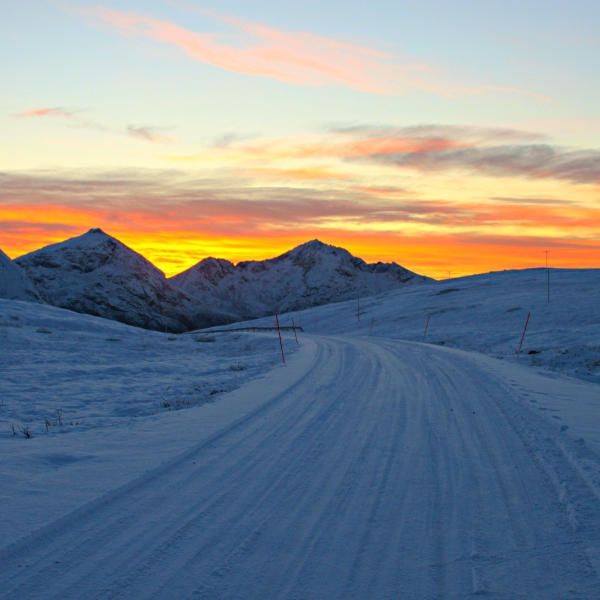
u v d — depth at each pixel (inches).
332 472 262.1
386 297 3971.5
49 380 643.5
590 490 226.2
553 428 338.3
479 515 206.8
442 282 4569.4
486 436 327.3
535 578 159.3
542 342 1267.2
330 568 167.2
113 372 733.3
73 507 210.8
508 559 171.3
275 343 1310.3
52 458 280.7
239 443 318.3
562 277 3452.3
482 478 250.2
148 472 256.5
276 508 215.8
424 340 1684.3
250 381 587.5
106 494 225.1
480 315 2297.0
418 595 151.4
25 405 487.5
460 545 181.8
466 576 161.3
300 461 280.7
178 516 207.8
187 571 165.3
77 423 398.3
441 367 691.4
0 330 1126.4
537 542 182.5
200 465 274.4
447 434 335.6
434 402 446.9
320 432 344.5
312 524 199.9
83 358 902.4
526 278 3644.2
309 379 598.2
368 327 2625.5
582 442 296.0
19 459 275.1
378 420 379.6
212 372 748.6
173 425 362.0
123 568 167.2
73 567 167.8
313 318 3538.4
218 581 159.5
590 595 149.4
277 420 381.4
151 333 1723.7
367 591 153.8
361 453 295.6
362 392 505.4
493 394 474.9
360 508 215.3
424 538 187.6
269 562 171.2
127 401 507.2
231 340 1513.3
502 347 1285.7
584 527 191.3
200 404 466.3
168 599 150.0
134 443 314.2
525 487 236.5
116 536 189.9
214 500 224.8
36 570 165.8
